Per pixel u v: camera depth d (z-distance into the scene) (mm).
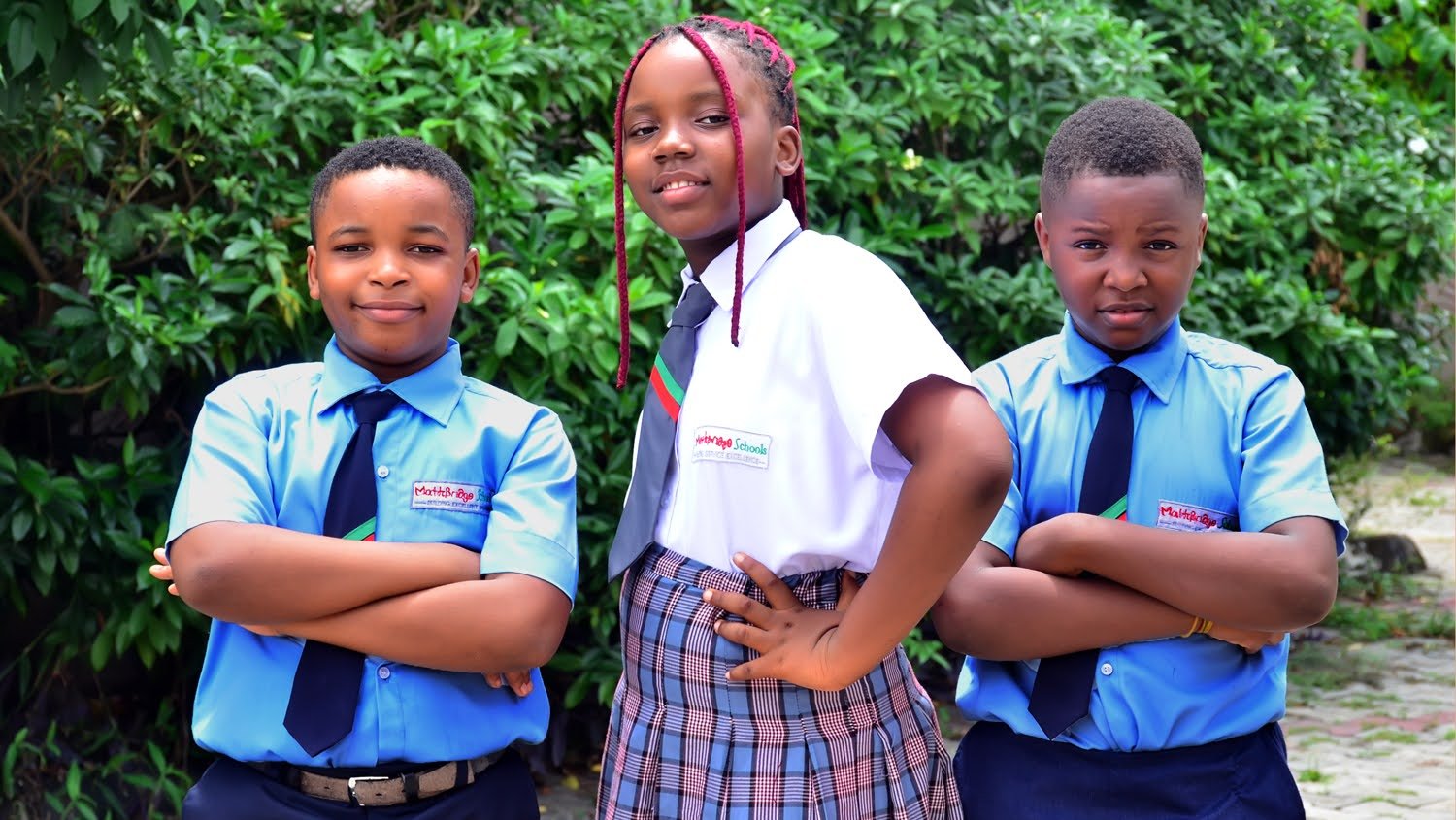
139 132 3611
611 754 2018
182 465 3654
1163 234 1980
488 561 2012
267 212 3691
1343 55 6254
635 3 4344
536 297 3697
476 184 3830
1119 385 2082
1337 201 5363
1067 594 1963
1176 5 5605
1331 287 5703
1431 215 5422
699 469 1866
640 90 1843
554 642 2016
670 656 1891
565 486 2119
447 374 2123
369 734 1961
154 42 3078
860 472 1829
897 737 1934
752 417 1830
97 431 3984
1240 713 2016
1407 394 6090
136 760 3766
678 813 1884
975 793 2105
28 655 3760
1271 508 1991
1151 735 1982
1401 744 4527
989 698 2088
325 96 3770
